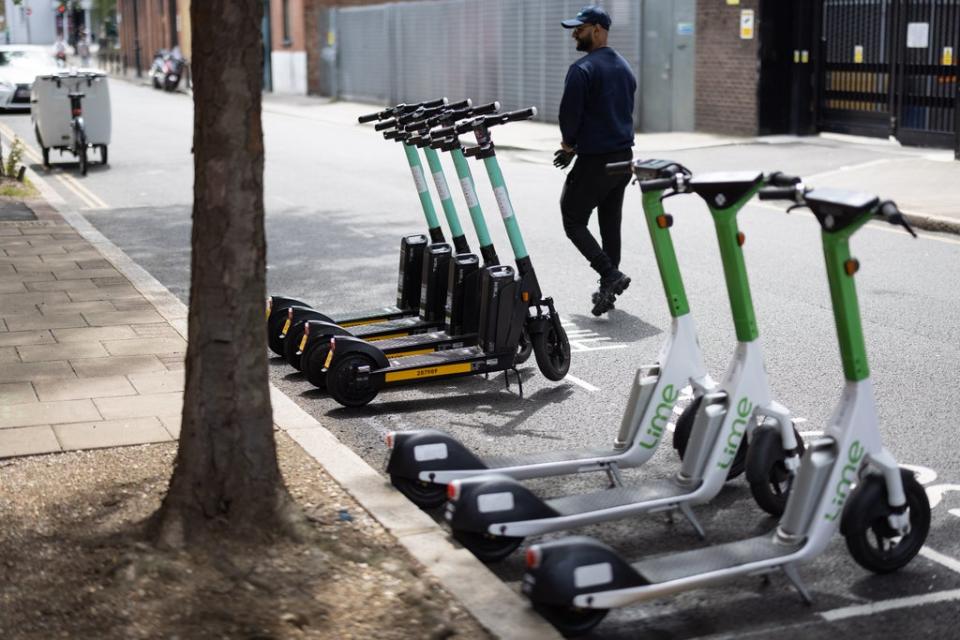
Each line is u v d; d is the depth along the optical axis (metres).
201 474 4.54
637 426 5.46
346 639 4.02
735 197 4.69
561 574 4.05
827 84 20.97
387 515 5.04
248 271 4.50
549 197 15.95
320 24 39.75
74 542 4.68
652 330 8.77
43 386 7.00
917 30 18.81
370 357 6.90
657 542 5.09
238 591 4.29
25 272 10.54
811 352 8.05
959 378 7.38
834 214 4.30
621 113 8.91
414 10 32.78
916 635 4.24
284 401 6.77
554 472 5.36
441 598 4.34
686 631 4.31
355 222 14.17
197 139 4.45
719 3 22.08
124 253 11.70
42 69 31.20
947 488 5.61
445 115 7.20
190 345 4.56
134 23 64.44
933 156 17.84
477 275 7.38
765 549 4.47
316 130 27.80
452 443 5.27
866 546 4.61
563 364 7.37
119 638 4.01
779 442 5.15
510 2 28.19
